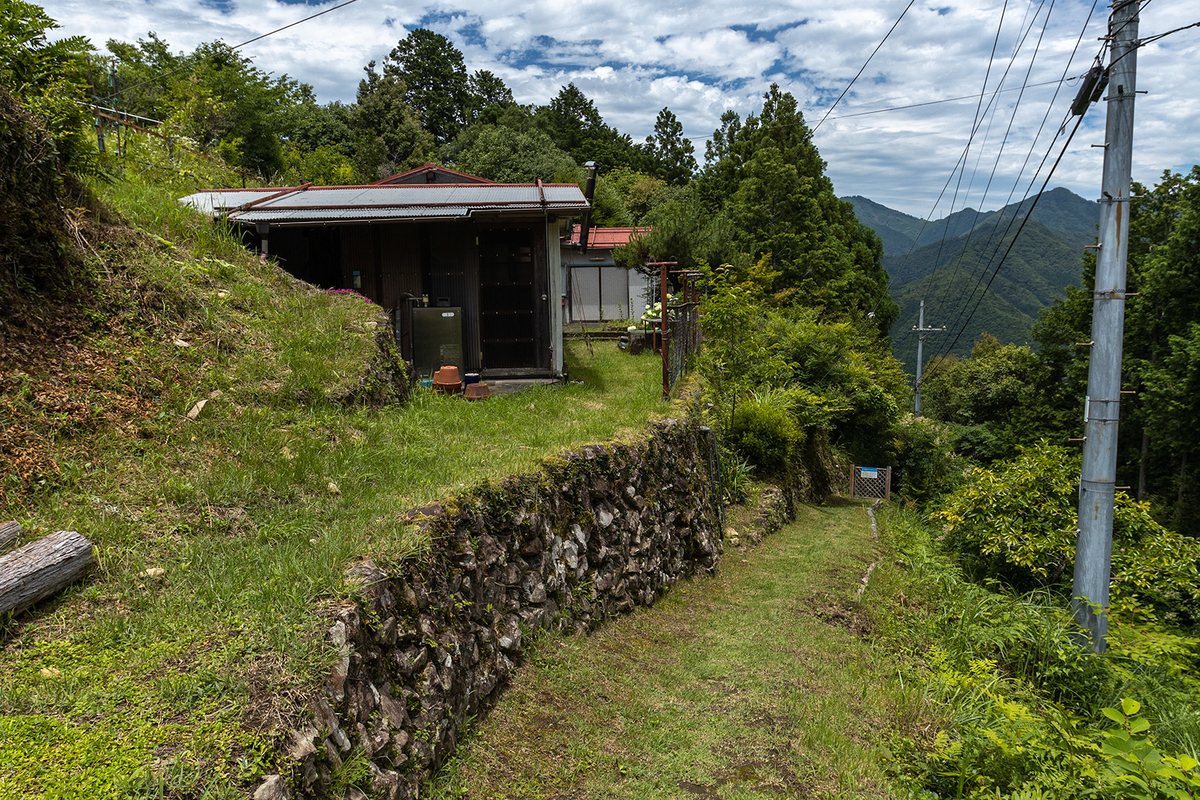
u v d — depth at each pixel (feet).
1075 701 22.97
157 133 53.42
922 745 16.97
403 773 11.28
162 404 17.81
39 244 18.43
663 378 35.88
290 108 104.12
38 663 9.78
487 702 14.74
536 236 38.70
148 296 20.98
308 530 14.64
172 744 8.63
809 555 35.94
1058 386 105.29
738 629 23.61
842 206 130.21
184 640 10.56
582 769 13.97
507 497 17.85
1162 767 12.66
